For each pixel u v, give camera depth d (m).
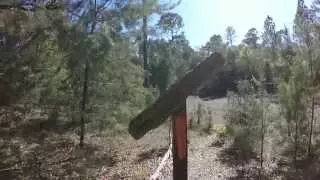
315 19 15.45
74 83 14.64
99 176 12.09
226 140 17.61
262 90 14.70
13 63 10.64
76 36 10.09
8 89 10.71
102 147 15.62
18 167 12.23
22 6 10.38
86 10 11.12
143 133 3.10
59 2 10.77
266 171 13.05
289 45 17.97
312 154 14.40
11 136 14.55
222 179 12.11
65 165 12.76
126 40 14.46
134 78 15.99
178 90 3.07
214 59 3.12
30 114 15.76
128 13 12.79
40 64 11.75
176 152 3.08
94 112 15.14
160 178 10.70
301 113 14.30
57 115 15.23
